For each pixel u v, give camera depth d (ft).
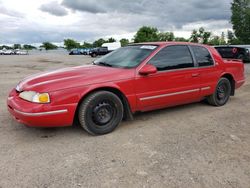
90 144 12.21
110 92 13.30
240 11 200.64
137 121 15.60
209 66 17.69
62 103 12.07
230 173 9.70
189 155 11.09
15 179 9.20
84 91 12.53
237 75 20.12
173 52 15.85
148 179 9.23
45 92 11.82
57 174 9.54
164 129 14.26
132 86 13.94
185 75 16.19
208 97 18.78
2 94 23.21
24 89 12.51
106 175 9.48
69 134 13.44
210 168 10.03
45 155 11.05
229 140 12.77
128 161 10.53
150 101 14.80
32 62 76.84
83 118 12.79
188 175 9.52
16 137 12.98
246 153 11.36
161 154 11.17
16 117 12.42
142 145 12.10
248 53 60.80
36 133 13.53
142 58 14.69
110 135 13.37
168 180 9.18
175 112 17.56
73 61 82.23
